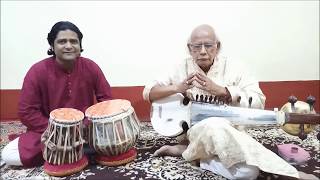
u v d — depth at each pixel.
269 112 2.36
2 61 3.66
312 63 3.66
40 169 2.52
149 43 3.61
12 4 3.52
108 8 3.54
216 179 2.27
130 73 3.66
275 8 3.54
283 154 2.56
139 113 3.66
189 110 2.60
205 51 2.54
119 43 3.61
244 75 2.67
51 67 2.62
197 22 3.57
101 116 2.38
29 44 3.62
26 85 2.58
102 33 3.59
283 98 3.64
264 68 3.66
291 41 3.61
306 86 3.65
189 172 2.39
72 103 2.69
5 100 3.67
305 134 2.42
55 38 2.52
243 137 2.18
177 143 2.97
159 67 3.65
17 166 2.58
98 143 2.42
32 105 2.59
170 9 3.55
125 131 2.44
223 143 2.17
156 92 2.69
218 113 2.45
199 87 2.56
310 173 2.34
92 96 2.83
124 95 3.65
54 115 2.36
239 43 3.62
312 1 3.51
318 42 3.62
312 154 2.66
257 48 3.62
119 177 2.34
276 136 3.06
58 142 2.33
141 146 2.91
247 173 2.16
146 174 2.38
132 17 3.56
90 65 2.74
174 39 3.60
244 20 3.56
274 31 3.59
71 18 3.56
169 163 2.55
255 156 2.12
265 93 3.64
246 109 2.41
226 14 3.55
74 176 2.38
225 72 2.69
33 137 2.57
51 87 2.62
